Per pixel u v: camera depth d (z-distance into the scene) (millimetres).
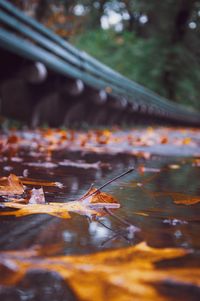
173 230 1174
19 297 676
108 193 1830
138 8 33594
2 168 2600
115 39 37688
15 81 8938
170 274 750
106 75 13859
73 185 1981
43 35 8828
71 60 10125
